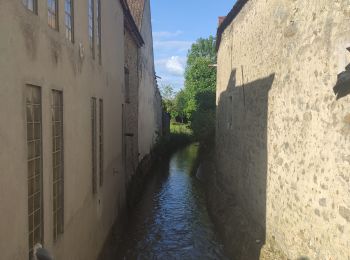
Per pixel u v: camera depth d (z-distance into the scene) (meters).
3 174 3.90
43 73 5.05
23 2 4.43
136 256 10.06
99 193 8.84
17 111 4.23
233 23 12.47
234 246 9.29
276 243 7.45
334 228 5.20
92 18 8.43
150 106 23.89
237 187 11.23
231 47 12.84
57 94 5.82
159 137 28.09
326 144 5.46
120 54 12.69
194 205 14.73
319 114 5.69
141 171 18.28
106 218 9.64
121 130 12.80
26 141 4.49
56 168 5.79
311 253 5.89
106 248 9.38
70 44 6.42
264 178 8.32
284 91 7.14
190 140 36.88
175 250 10.32
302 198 6.25
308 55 6.08
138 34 16.33
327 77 5.46
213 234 11.30
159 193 16.77
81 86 7.19
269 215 7.93
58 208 5.91
